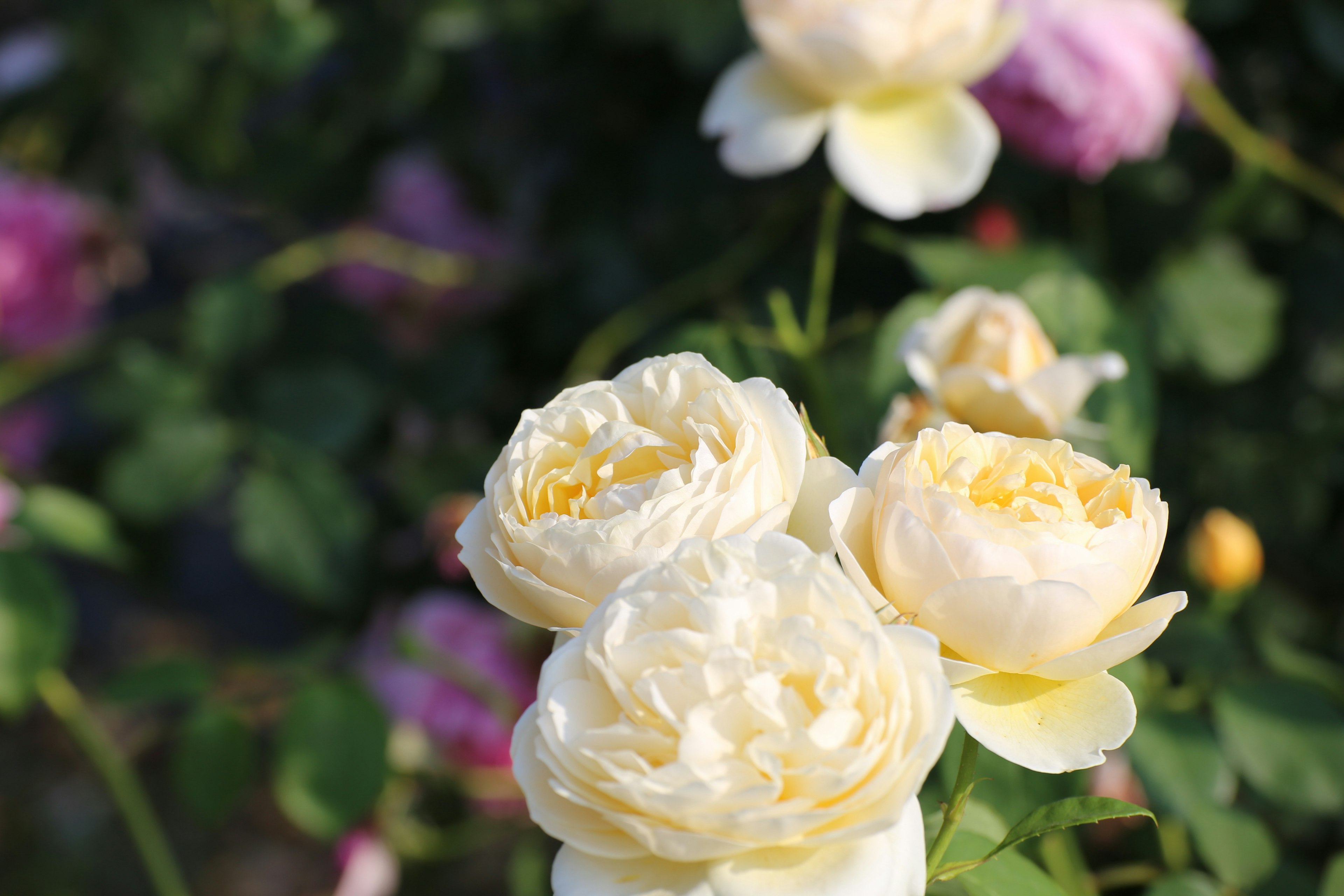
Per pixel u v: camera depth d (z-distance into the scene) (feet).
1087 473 2.27
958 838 2.36
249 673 3.08
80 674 5.71
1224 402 3.54
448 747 3.52
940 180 2.78
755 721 2.13
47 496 3.29
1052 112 3.12
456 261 3.98
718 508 2.22
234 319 3.46
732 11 3.37
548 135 3.99
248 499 3.38
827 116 2.84
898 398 2.66
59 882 5.05
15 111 4.09
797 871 2.13
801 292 3.60
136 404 3.42
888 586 2.23
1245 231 3.51
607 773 2.12
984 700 2.23
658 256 3.79
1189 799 2.64
